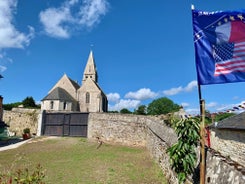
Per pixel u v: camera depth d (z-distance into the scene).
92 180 11.40
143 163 14.92
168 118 18.11
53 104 51.59
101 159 16.14
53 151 19.70
